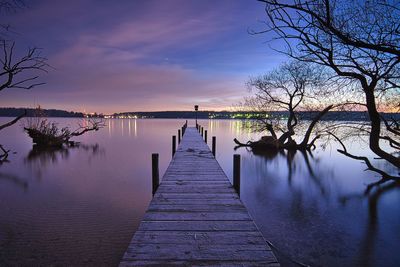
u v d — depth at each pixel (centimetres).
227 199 505
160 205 468
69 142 2792
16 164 1702
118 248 562
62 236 616
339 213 809
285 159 1844
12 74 847
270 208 858
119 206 854
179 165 860
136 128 7444
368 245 601
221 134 4503
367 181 1204
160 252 301
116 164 1706
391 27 295
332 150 2198
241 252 303
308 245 600
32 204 870
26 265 494
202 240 332
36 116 2661
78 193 1014
